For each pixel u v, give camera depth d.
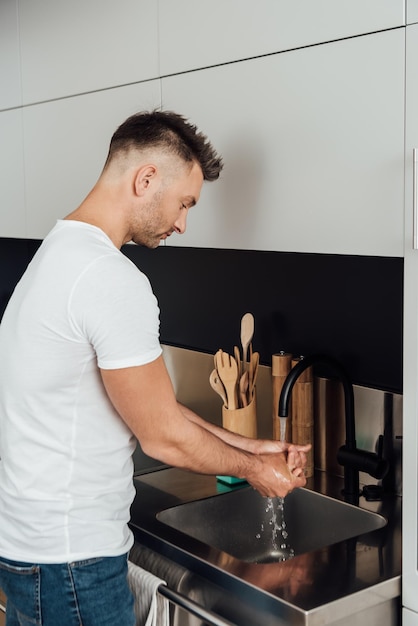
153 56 1.99
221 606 1.68
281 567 1.69
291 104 1.67
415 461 1.54
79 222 1.61
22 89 2.48
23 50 2.45
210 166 1.71
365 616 1.61
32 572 1.62
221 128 1.84
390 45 1.48
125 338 1.50
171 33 1.93
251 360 2.25
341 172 1.59
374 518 1.94
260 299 2.42
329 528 2.06
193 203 1.72
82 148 2.26
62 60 2.29
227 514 2.14
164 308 2.79
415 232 1.45
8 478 1.64
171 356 2.65
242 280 2.48
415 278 1.48
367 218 1.56
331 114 1.60
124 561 1.70
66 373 1.56
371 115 1.53
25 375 1.57
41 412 1.59
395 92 1.48
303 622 1.50
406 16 1.44
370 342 2.12
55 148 2.37
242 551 2.15
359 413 2.12
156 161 1.62
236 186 1.83
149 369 1.52
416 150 1.43
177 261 2.71
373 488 2.05
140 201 1.64
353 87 1.55
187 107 1.92
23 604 1.66
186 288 2.69
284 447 1.84
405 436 1.54
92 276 1.51
